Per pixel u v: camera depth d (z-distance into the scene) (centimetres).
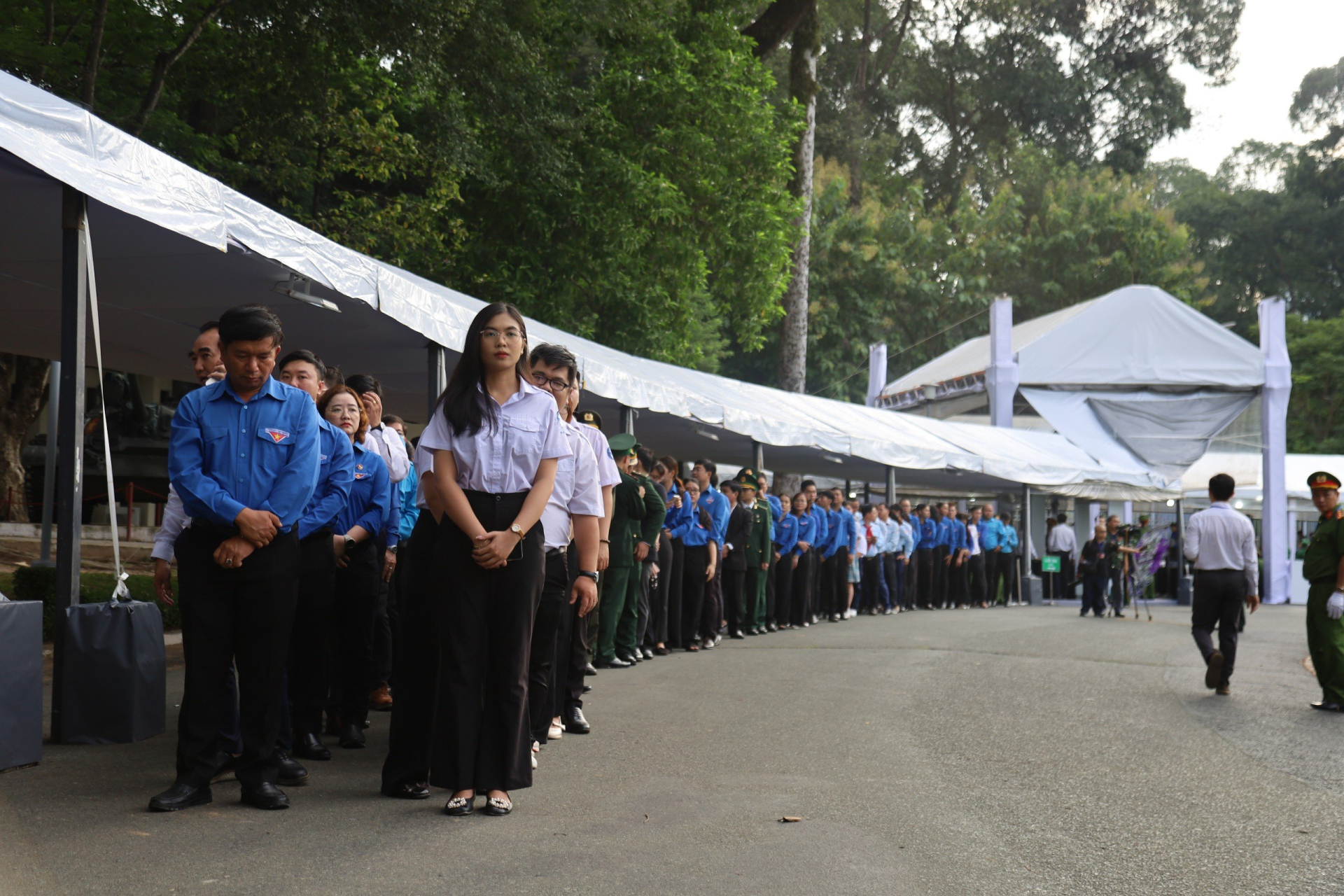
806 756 623
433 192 1920
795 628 1556
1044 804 527
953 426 2573
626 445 979
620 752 621
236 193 664
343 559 609
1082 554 2083
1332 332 5022
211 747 467
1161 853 449
